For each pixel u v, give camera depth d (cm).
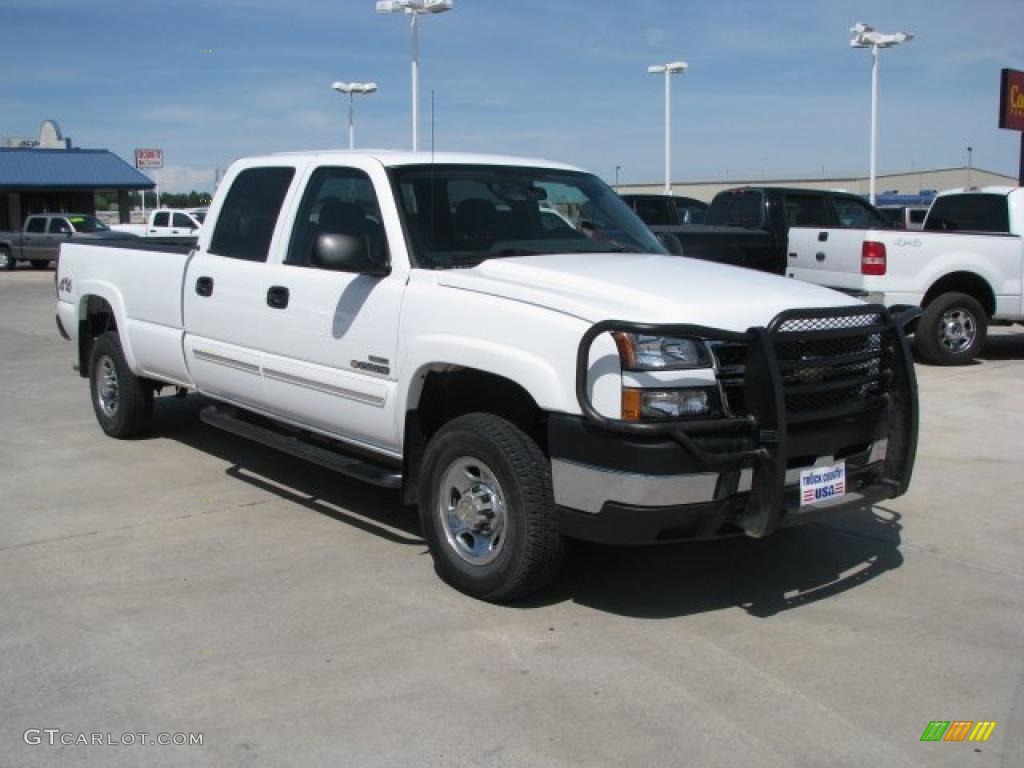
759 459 421
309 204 584
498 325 451
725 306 440
